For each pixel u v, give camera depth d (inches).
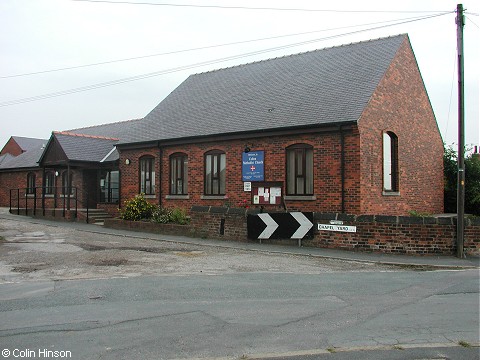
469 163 867.4
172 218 720.3
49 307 285.3
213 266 443.2
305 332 239.1
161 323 252.7
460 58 529.3
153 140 845.2
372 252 533.3
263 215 593.0
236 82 918.4
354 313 276.5
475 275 411.5
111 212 917.8
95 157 955.3
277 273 411.8
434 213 837.8
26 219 906.1
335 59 814.5
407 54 779.4
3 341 222.1
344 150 636.7
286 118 698.8
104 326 246.7
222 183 772.0
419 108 809.5
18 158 1314.0
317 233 567.8
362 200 626.8
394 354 208.2
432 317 268.7
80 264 439.8
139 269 421.1
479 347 218.1
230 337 230.1
